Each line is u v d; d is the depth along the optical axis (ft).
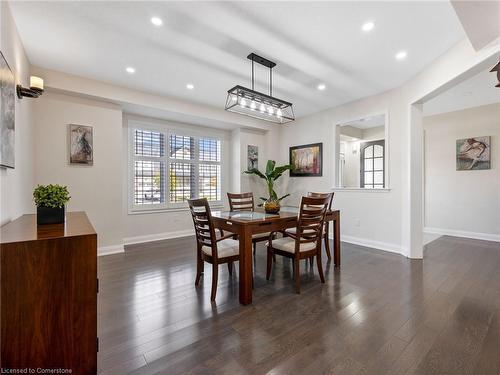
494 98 14.24
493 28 6.46
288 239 9.35
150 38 8.39
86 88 11.36
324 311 6.79
